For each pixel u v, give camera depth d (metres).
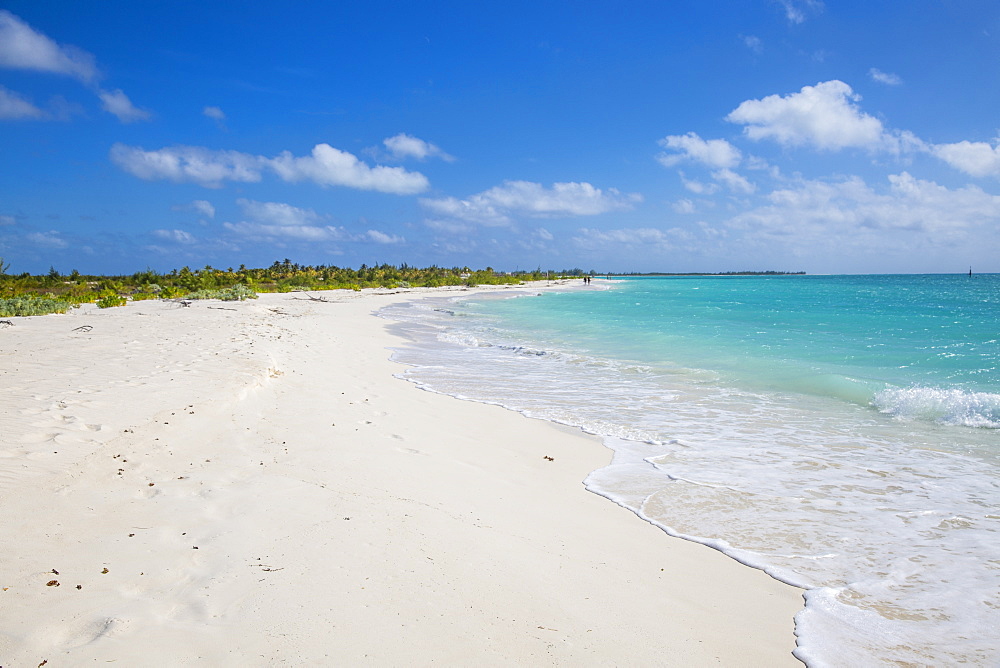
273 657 2.76
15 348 10.81
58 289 39.62
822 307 32.41
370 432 7.12
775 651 3.24
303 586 3.43
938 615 3.62
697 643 3.27
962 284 92.88
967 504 5.35
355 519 4.47
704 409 9.15
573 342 17.08
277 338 14.29
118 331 14.24
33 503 4.10
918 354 13.32
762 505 5.39
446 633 3.11
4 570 3.25
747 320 23.72
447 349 15.88
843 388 10.07
